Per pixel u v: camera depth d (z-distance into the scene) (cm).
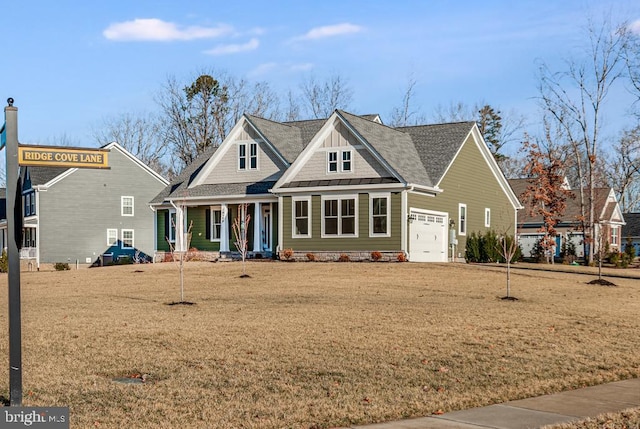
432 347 1248
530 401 915
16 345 794
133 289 2316
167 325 1474
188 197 3703
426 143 3719
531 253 4622
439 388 968
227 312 1683
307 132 3966
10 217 789
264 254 3569
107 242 5212
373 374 1041
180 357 1149
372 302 1872
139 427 777
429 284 2362
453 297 2020
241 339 1306
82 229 5109
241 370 1060
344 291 2158
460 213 3669
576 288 2400
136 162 5362
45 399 891
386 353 1190
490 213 4034
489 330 1437
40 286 2480
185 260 3425
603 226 5144
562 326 1519
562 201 4472
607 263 4419
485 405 892
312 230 3312
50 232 4975
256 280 2522
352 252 3212
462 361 1140
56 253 4994
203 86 6228
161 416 821
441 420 812
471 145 3812
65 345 1245
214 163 3812
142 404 873
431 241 3362
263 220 3747
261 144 3672
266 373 1041
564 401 916
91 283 2559
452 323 1516
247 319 1559
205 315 1633
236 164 3747
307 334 1362
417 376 1033
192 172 4188
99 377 1013
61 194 5028
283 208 3394
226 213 3662
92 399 894
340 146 3316
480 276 2628
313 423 798
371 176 3238
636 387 1006
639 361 1182
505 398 926
